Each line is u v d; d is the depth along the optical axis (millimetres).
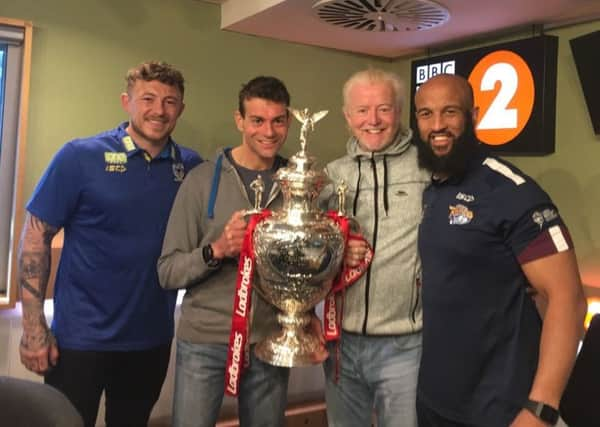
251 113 1587
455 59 2568
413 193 1550
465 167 1375
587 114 2217
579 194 2254
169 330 1831
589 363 1630
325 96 2854
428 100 1380
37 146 2248
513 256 1311
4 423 1019
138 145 1730
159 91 1687
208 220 1629
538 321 1364
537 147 2291
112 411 1804
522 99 2326
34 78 2227
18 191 2152
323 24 2414
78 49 2293
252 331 1634
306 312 1549
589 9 2107
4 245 2238
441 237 1375
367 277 1544
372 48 2809
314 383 2797
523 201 1270
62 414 990
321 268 1412
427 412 1439
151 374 1805
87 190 1673
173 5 2461
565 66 2283
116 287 1692
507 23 2309
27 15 2193
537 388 1225
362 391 1661
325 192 1654
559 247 1237
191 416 1627
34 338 1649
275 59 2709
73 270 1702
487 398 1327
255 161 1672
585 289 2193
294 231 1389
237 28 2541
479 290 1332
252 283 1482
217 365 1627
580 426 1626
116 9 2352
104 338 1684
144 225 1711
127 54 2383
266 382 1676
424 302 1431
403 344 1546
